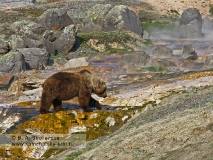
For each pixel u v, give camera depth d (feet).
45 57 235.40
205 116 87.76
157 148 83.97
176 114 99.91
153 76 191.52
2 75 185.37
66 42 263.90
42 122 121.19
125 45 276.21
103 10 318.65
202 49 279.49
